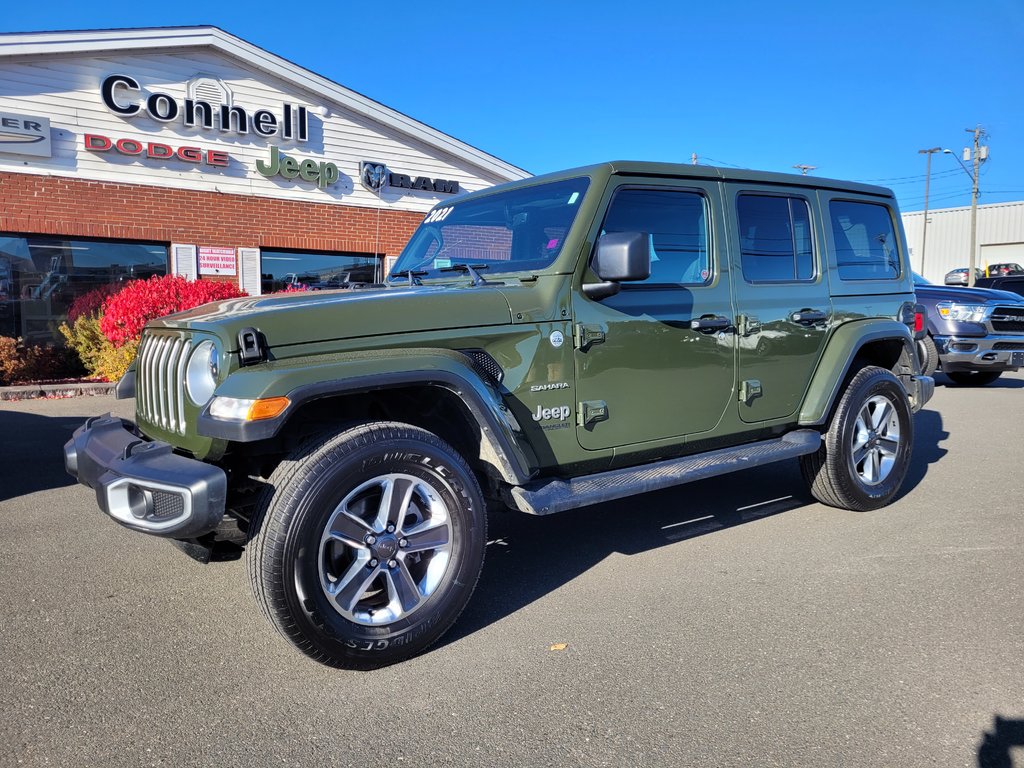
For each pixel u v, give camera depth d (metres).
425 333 3.05
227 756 2.37
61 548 4.27
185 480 2.63
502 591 3.69
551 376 3.39
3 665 2.95
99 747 2.41
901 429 5.06
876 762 2.32
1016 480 5.75
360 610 2.93
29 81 10.92
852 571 3.91
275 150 13.05
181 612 3.44
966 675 2.84
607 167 3.62
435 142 14.68
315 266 13.95
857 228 5.00
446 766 2.32
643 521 4.80
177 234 12.33
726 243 4.10
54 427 7.62
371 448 2.78
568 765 2.32
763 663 2.94
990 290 11.21
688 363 3.88
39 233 11.24
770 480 5.84
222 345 2.75
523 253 3.72
